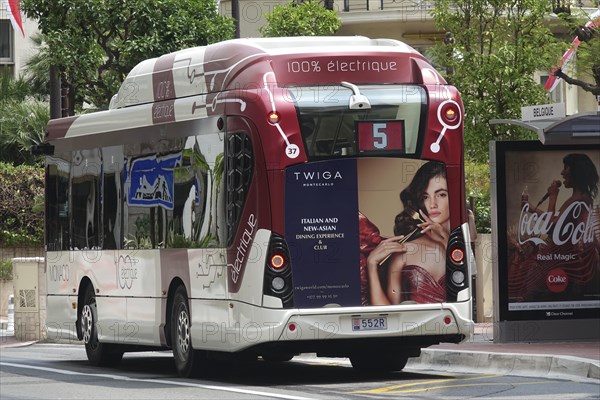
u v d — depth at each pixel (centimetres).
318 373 2061
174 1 3453
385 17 4769
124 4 3403
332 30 4322
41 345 3128
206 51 1980
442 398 1623
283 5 4875
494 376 1948
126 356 2681
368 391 1730
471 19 3209
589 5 3994
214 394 1689
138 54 3416
